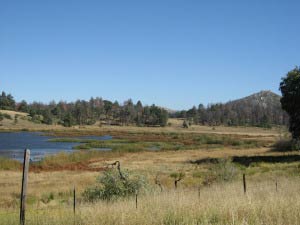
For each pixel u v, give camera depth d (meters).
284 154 68.31
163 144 108.81
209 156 72.19
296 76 57.62
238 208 11.85
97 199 21.81
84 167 56.97
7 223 12.04
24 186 11.23
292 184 20.06
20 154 75.94
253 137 148.50
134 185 22.59
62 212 14.73
